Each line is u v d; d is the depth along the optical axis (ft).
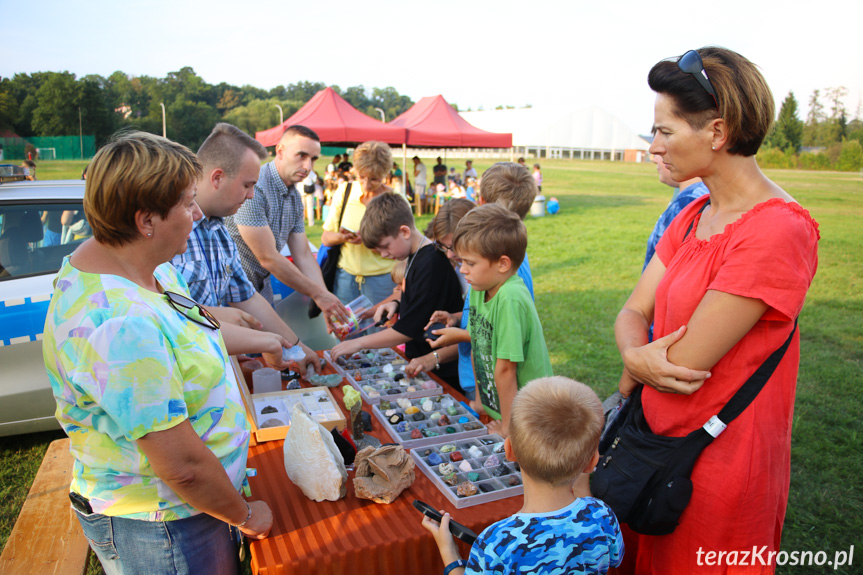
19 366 10.64
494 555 4.25
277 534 5.11
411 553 5.07
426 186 56.54
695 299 4.69
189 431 4.18
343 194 13.60
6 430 10.87
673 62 4.53
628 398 5.60
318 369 8.82
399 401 7.75
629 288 26.94
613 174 117.39
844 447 11.93
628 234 43.68
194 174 4.23
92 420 4.14
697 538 4.87
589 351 18.04
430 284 8.89
